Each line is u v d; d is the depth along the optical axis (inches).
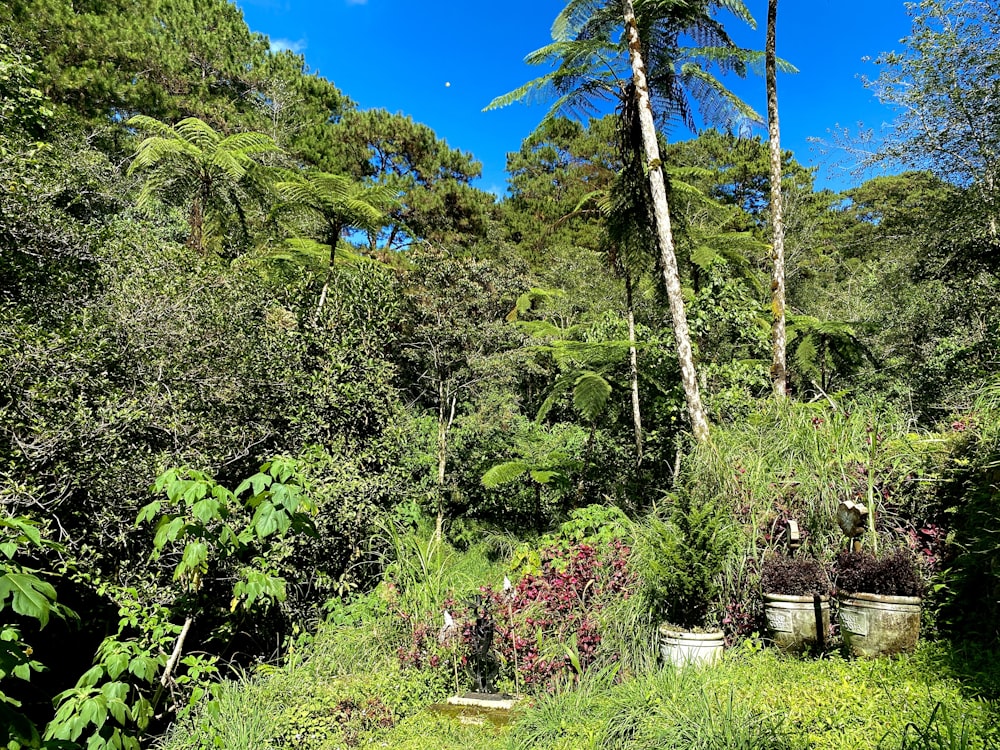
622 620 210.7
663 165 402.3
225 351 281.1
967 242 416.5
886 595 167.2
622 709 160.1
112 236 277.3
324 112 950.4
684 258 471.8
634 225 420.2
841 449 229.0
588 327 538.6
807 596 185.0
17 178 231.6
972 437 214.8
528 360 492.4
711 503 209.2
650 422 473.7
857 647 169.6
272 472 108.7
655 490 406.3
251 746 170.9
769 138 373.7
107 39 615.8
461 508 450.3
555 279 819.4
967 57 371.6
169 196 471.5
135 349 239.5
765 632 193.9
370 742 181.5
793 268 822.5
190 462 241.6
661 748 139.0
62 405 206.7
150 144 406.6
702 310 421.1
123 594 203.9
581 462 459.5
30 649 70.7
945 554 197.3
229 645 269.6
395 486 346.9
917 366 481.1
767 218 927.7
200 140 442.9
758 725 133.6
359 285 377.7
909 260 502.0
